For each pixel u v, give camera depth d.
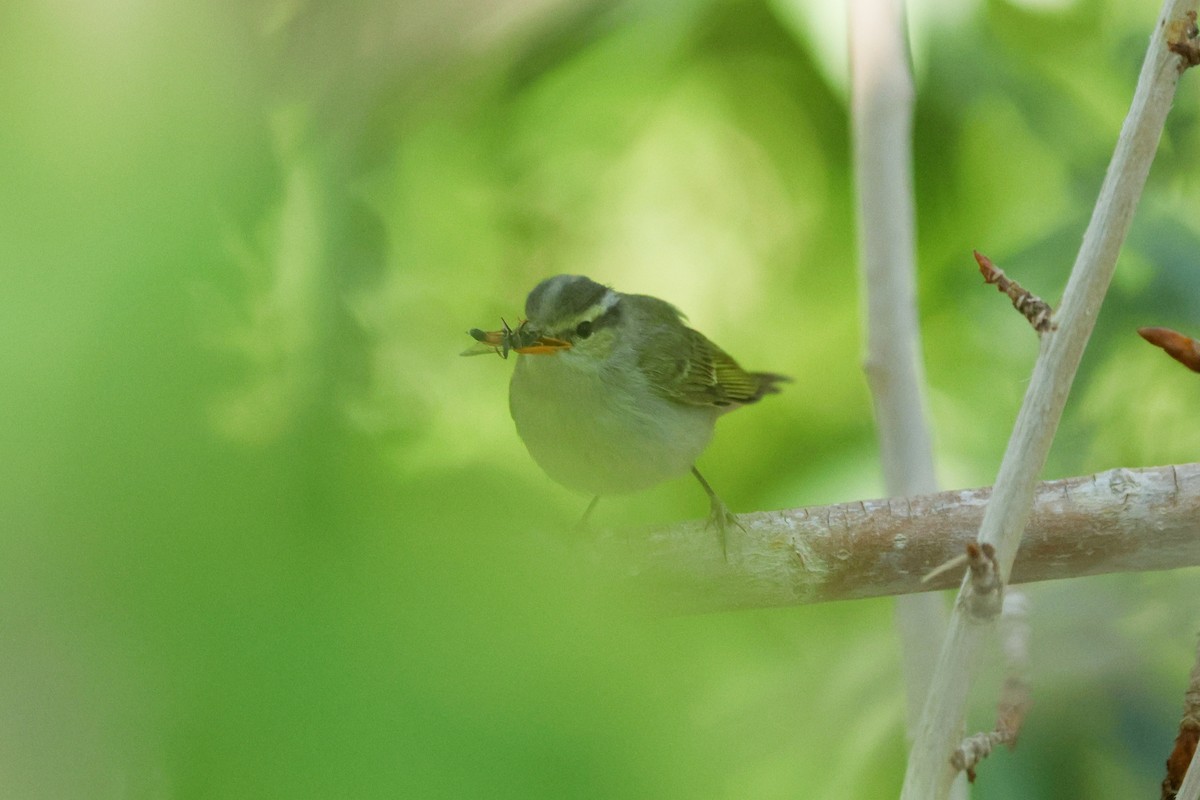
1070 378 4.77
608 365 5.11
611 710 2.30
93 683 2.15
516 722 2.21
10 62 2.26
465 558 2.46
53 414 2.18
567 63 5.23
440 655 2.28
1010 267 5.21
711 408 5.14
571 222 5.31
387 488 2.74
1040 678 5.08
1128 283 5.18
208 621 2.22
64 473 2.18
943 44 5.23
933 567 5.04
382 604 2.33
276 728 2.15
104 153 2.27
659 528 5.04
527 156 5.27
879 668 5.12
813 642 5.16
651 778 2.25
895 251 5.12
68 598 2.17
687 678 2.52
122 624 2.19
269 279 2.97
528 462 5.14
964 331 5.28
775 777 4.95
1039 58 5.24
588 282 5.11
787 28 5.27
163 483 2.26
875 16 5.13
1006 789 5.07
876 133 5.12
